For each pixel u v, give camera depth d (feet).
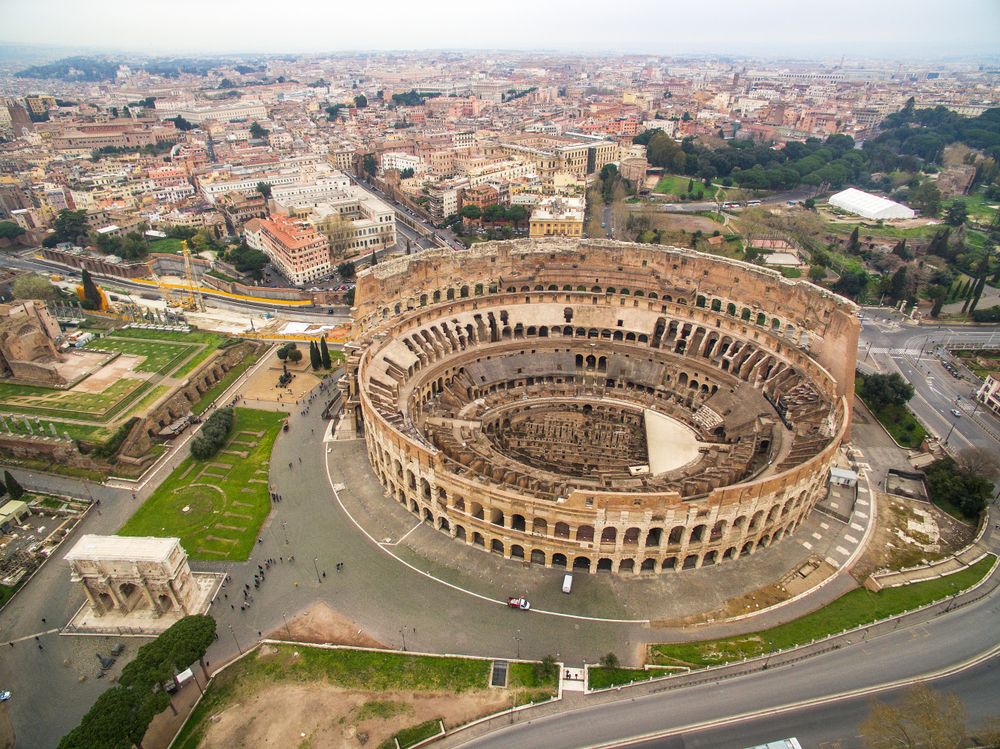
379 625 287.69
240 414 470.80
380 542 337.52
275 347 593.01
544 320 510.99
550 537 307.17
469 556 326.85
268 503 371.35
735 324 472.85
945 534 341.82
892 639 275.39
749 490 291.38
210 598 306.96
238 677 265.54
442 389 470.39
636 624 285.43
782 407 410.31
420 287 521.65
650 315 505.25
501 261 540.11
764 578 309.83
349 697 254.27
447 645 276.82
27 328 525.34
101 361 541.34
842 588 303.68
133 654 285.64
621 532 297.12
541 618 289.12
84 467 417.08
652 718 244.01
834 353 424.46
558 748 233.55
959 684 254.88
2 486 389.60
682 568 315.58
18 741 250.98
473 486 307.99
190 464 415.44
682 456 383.86
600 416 445.78
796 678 258.37
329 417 461.78
